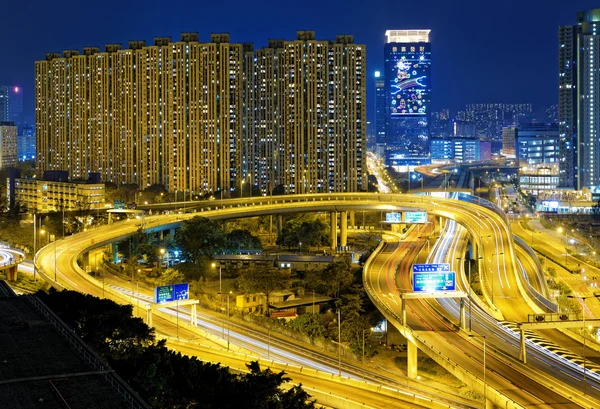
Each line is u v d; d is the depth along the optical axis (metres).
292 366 189.75
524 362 181.38
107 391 107.06
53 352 123.62
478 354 188.25
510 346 198.62
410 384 196.38
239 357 197.88
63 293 174.62
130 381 125.50
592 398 157.88
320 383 180.12
